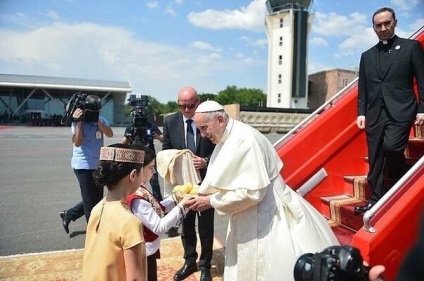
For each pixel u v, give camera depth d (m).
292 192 2.88
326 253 1.33
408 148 4.25
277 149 4.25
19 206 6.82
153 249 2.65
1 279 3.87
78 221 5.98
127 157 2.07
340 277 1.25
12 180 9.22
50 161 12.49
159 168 3.57
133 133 4.74
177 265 4.27
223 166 2.63
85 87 40.44
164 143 4.11
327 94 50.66
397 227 2.63
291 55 47.25
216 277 3.98
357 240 2.58
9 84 37.03
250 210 2.69
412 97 3.39
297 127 4.49
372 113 3.55
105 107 42.84
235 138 2.68
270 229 2.63
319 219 2.86
